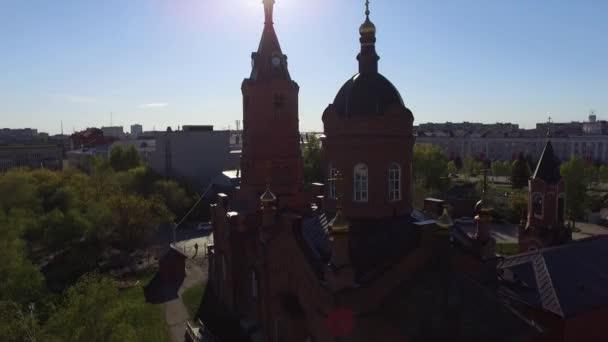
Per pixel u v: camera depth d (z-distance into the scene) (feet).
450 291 72.74
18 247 126.52
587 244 120.88
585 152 566.36
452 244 83.20
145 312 143.02
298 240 86.38
